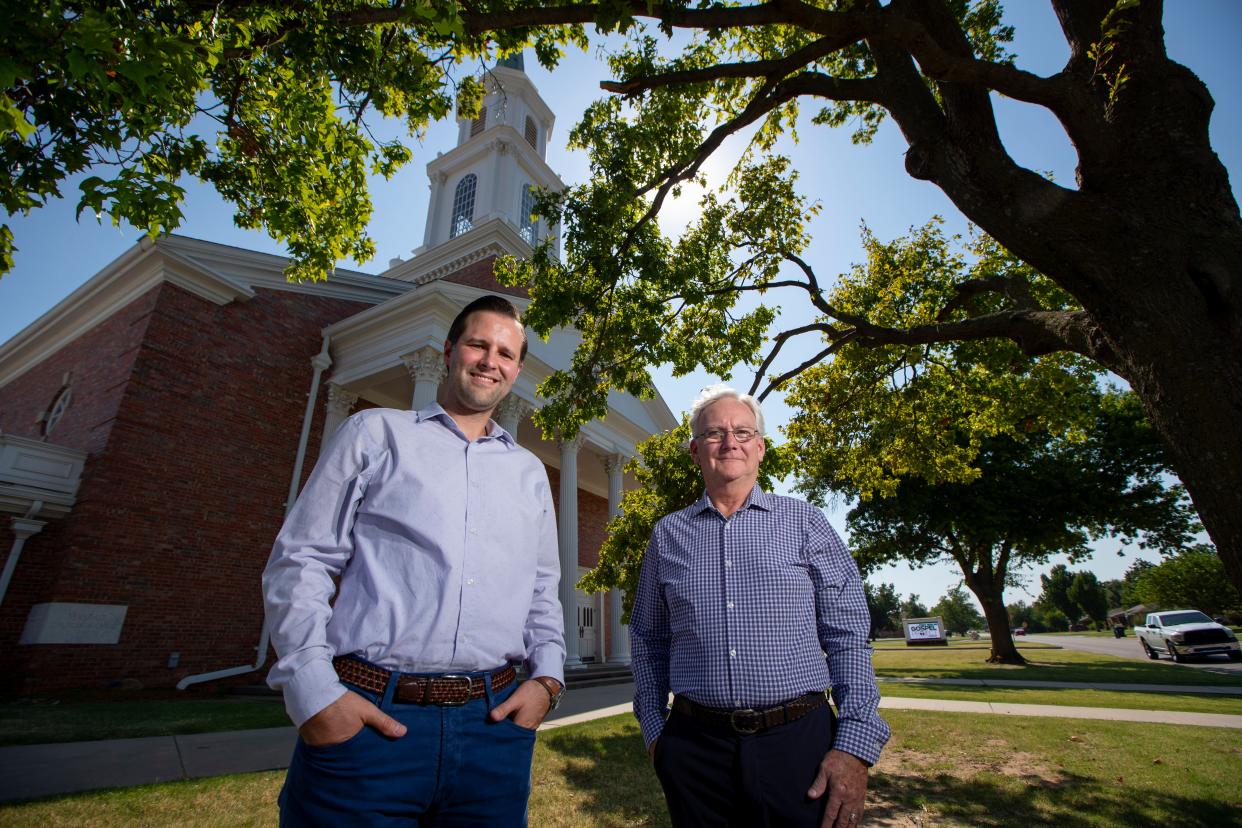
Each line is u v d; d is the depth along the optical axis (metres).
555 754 5.72
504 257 8.10
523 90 25.67
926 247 11.38
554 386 8.26
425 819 1.58
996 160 4.14
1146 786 4.43
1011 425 11.41
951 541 23.59
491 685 1.68
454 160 24.41
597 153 7.58
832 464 13.08
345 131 5.51
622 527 7.97
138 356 11.40
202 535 11.65
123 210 3.43
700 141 7.94
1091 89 3.88
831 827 1.80
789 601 2.15
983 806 4.14
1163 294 3.45
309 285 14.85
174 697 10.23
